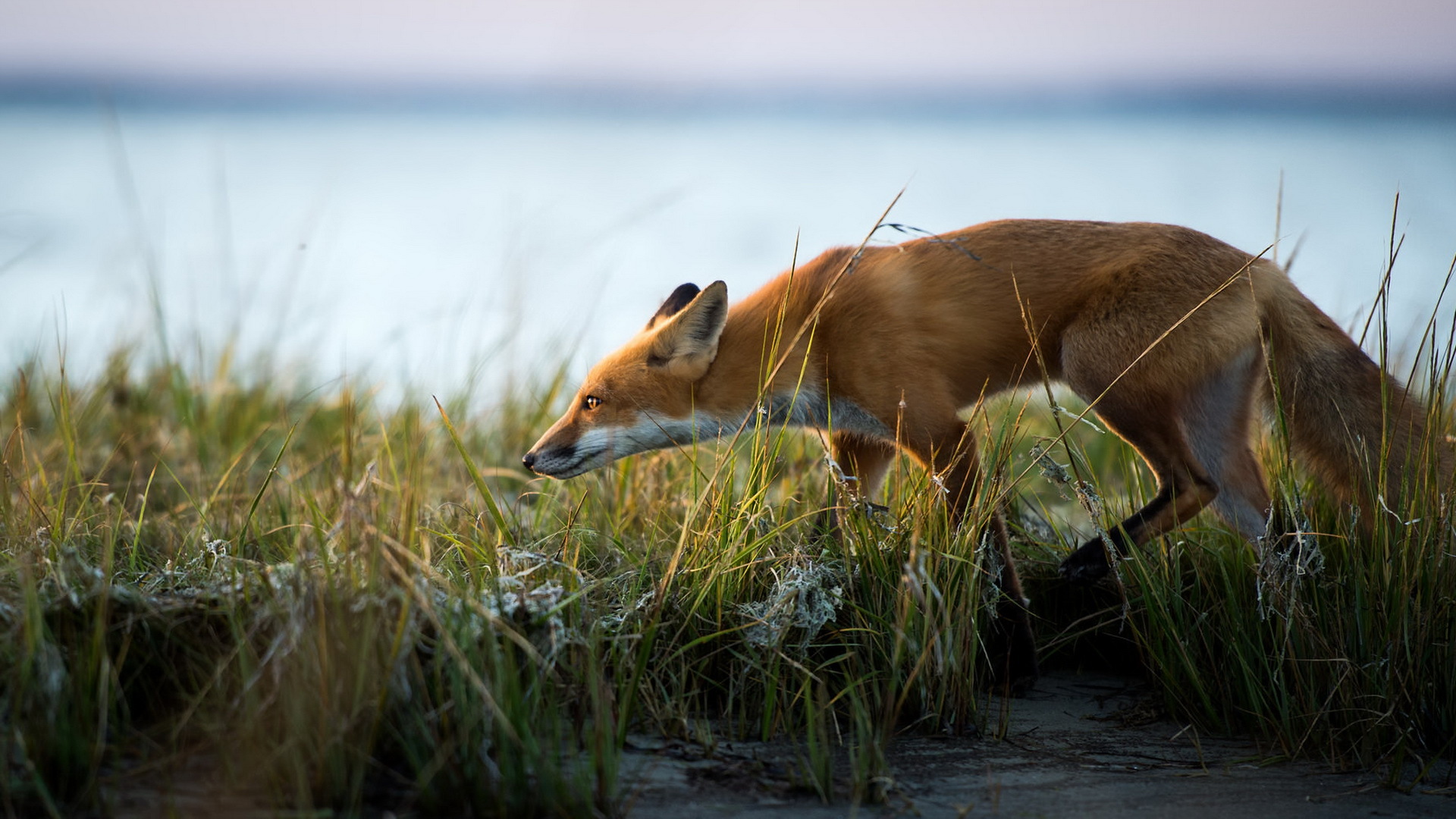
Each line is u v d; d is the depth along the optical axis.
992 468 12.56
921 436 13.85
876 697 11.37
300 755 8.66
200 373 24.09
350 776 8.80
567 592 11.62
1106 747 11.28
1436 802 9.88
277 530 13.34
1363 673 11.20
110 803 8.19
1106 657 14.10
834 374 14.32
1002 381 14.57
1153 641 12.72
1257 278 13.60
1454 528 11.59
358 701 8.80
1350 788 10.20
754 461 13.08
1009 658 12.75
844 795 9.63
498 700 9.26
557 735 9.16
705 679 11.52
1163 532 13.31
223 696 9.20
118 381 22.38
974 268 14.05
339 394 24.73
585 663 10.70
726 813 9.08
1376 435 13.05
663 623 11.51
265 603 10.05
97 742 8.59
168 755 9.16
